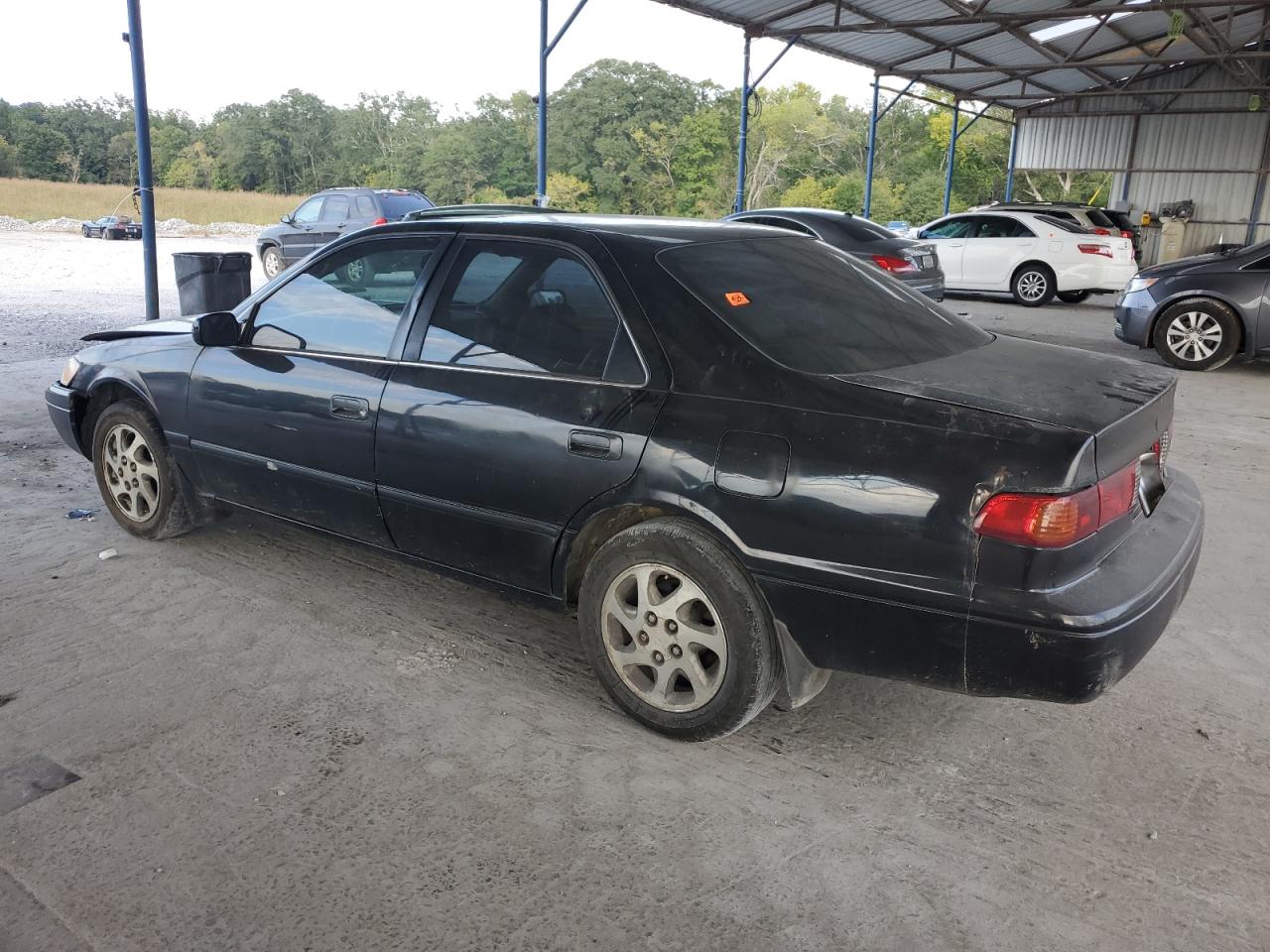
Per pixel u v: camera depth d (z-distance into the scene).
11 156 100.88
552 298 3.11
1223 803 2.67
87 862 2.38
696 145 79.94
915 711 3.16
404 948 2.12
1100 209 18.48
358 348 3.55
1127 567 2.53
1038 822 2.59
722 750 2.91
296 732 2.97
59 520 4.83
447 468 3.21
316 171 102.69
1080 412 2.49
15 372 8.52
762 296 3.00
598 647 3.03
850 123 95.62
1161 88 26.30
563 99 82.12
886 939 2.17
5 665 3.36
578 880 2.34
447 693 3.22
